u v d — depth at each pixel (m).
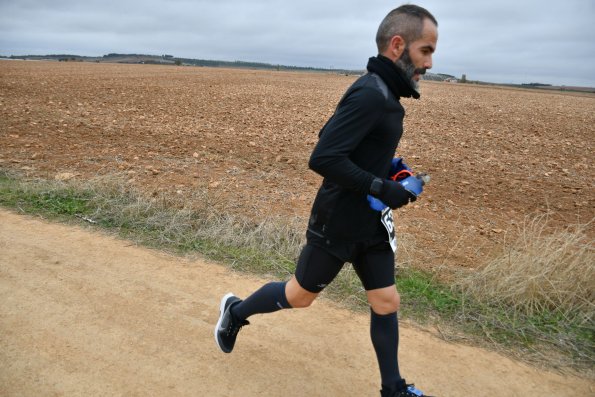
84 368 2.93
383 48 2.25
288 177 7.50
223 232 5.02
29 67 37.19
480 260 4.88
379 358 2.60
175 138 10.04
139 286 3.97
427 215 6.18
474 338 3.56
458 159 10.07
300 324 3.59
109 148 8.60
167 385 2.84
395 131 2.27
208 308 3.72
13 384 2.74
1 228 4.87
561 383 3.14
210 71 47.81
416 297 4.03
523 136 13.83
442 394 2.97
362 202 2.36
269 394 2.85
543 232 5.86
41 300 3.64
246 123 13.12
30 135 9.21
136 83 25.31
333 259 2.47
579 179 8.89
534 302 3.92
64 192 5.80
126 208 5.36
